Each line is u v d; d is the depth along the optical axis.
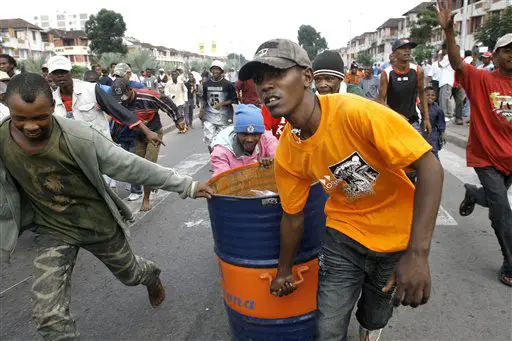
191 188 2.49
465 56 14.18
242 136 3.22
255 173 2.95
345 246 2.16
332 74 3.71
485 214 5.20
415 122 5.56
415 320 3.12
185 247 4.59
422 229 1.66
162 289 3.31
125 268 2.82
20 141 2.27
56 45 83.50
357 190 2.03
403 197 2.04
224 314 3.30
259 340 2.50
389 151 1.76
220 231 2.40
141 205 6.08
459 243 4.40
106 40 61.06
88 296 3.65
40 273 2.42
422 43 34.94
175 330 3.13
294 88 1.84
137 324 3.22
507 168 3.51
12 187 2.40
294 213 2.18
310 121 1.91
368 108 1.80
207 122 8.43
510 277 3.54
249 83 8.09
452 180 6.81
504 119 3.45
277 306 2.39
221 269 2.50
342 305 2.19
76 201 2.49
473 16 45.69
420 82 5.43
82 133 2.34
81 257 4.42
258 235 2.27
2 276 4.07
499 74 3.48
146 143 5.97
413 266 1.63
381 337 2.94
